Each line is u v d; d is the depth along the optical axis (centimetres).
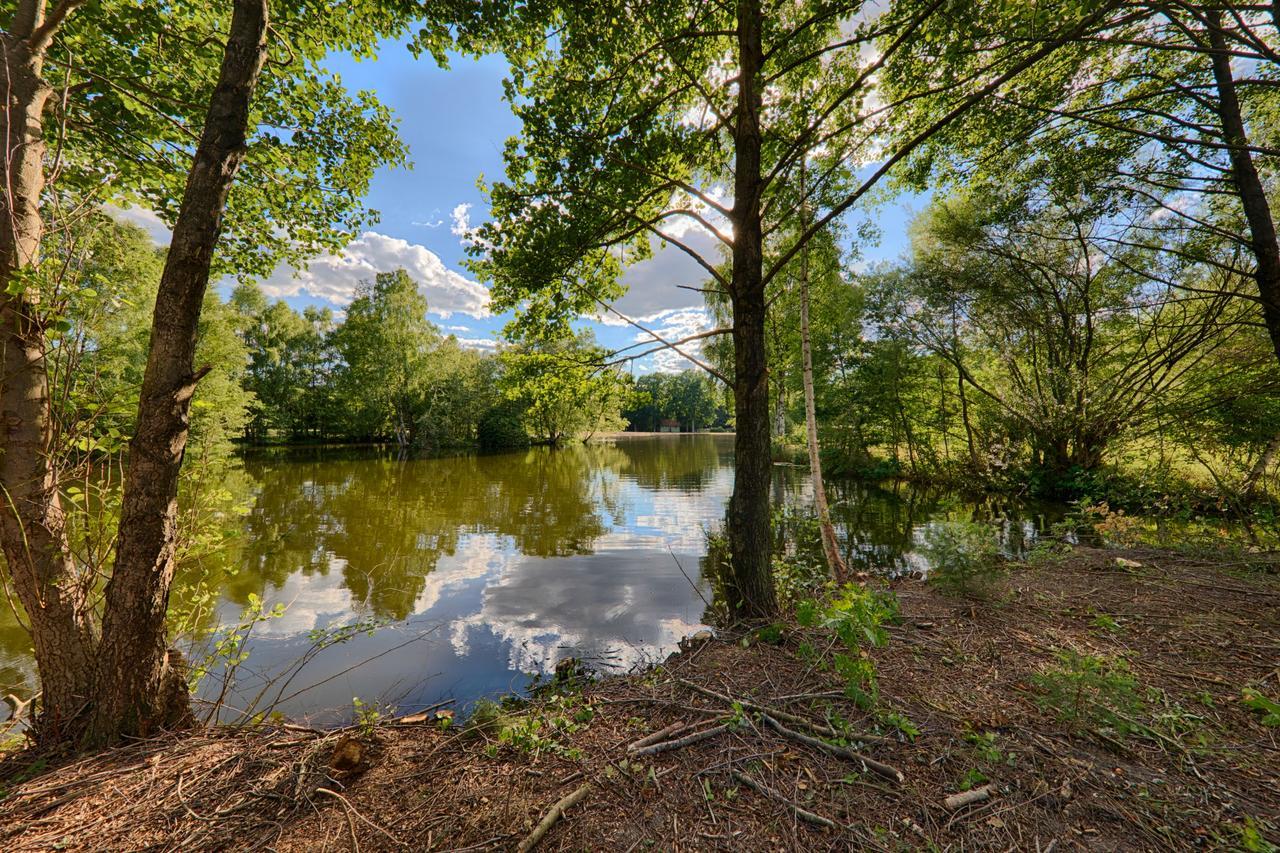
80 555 258
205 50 438
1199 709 238
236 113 242
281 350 3725
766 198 619
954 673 280
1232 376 941
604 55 434
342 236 612
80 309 251
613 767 204
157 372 232
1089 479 1132
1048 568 511
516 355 510
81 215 271
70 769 207
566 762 209
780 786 190
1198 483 908
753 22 386
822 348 1922
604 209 477
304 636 505
